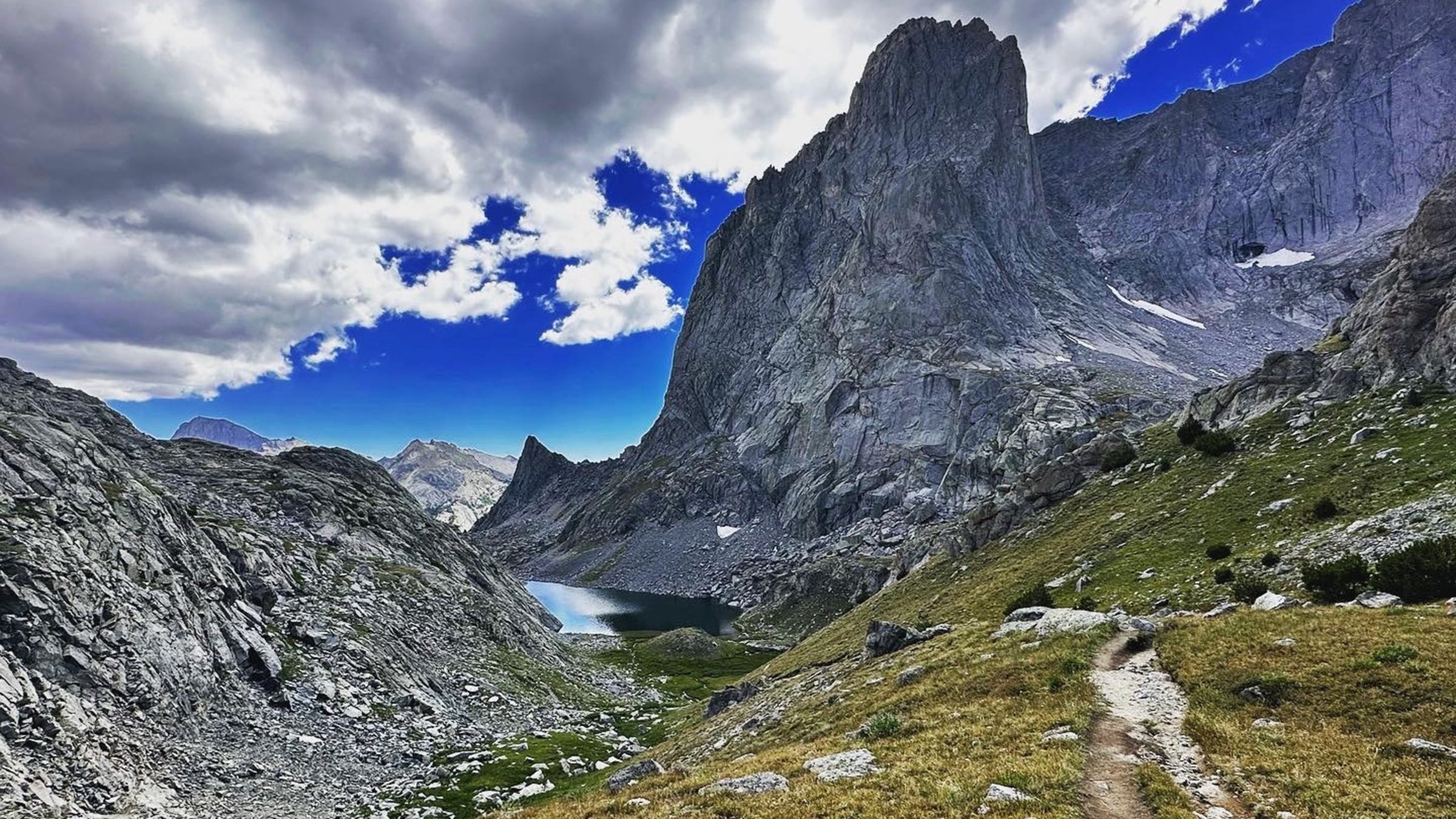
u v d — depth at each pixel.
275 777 43.44
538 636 109.62
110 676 42.06
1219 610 37.22
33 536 45.03
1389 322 68.38
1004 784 19.00
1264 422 71.94
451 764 52.59
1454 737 18.42
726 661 127.69
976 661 35.97
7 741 31.67
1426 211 70.75
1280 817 16.09
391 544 109.75
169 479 98.69
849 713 36.53
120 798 33.03
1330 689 22.64
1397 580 32.69
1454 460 45.06
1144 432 92.38
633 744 64.38
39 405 78.50
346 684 61.50
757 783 22.28
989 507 92.38
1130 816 17.05
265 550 80.94
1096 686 27.72
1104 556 61.09
